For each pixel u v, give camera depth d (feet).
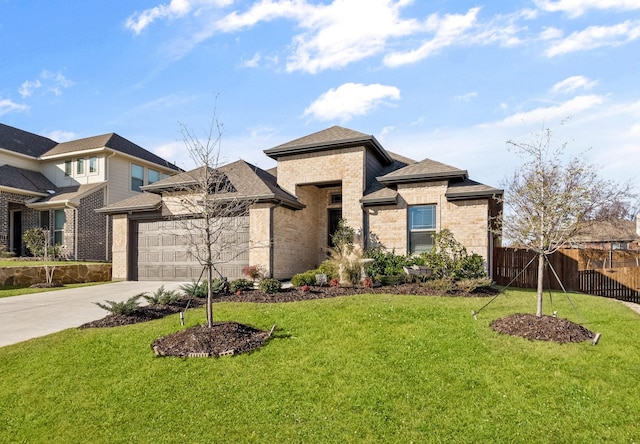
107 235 77.36
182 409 17.90
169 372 20.97
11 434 16.89
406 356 21.70
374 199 49.42
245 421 16.93
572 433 15.57
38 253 68.23
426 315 28.12
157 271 54.39
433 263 40.16
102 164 77.87
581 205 26.32
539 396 17.79
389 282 41.34
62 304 38.86
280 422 16.76
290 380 19.80
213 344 23.59
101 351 24.13
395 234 49.67
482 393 18.16
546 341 23.08
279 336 25.20
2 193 69.87
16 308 37.06
